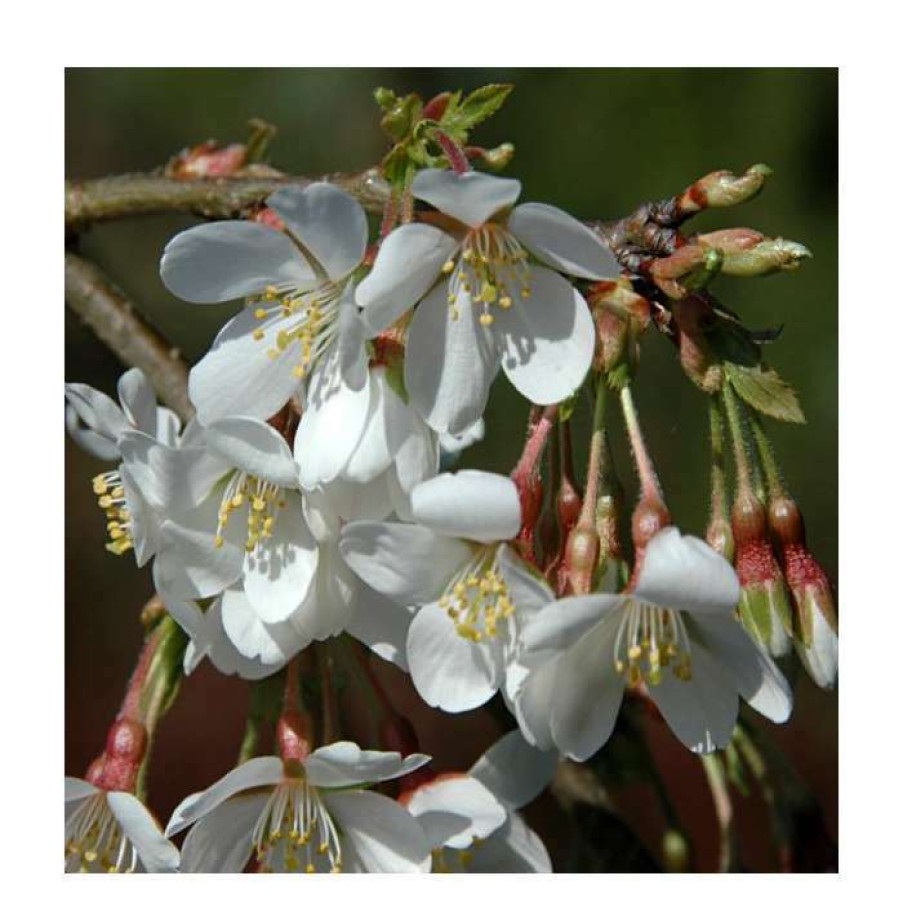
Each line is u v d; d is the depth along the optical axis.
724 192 0.36
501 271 0.36
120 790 0.37
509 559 0.35
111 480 0.38
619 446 0.45
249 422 0.35
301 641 0.36
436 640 0.36
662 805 0.40
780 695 0.35
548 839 0.47
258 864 0.38
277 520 0.36
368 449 0.35
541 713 0.35
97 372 0.57
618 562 0.35
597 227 0.36
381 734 0.37
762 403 0.35
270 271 0.36
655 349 0.55
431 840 0.37
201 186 0.41
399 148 0.37
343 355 0.35
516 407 0.54
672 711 0.35
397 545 0.35
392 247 0.35
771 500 0.36
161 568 0.36
